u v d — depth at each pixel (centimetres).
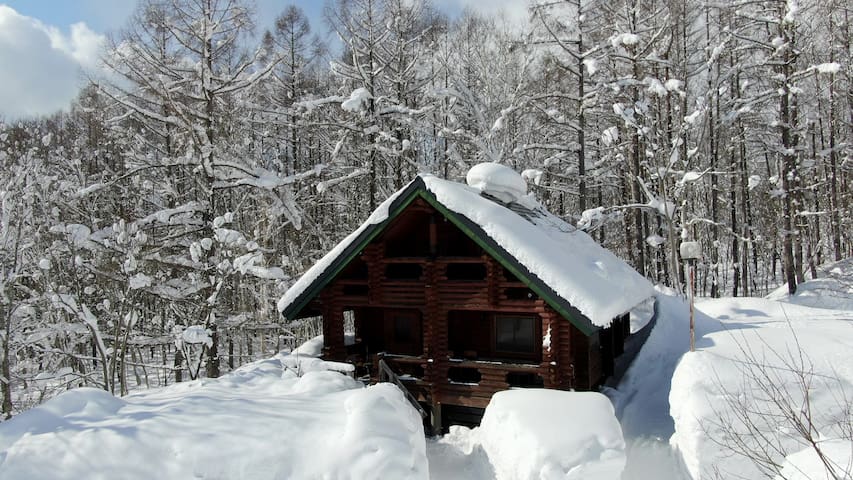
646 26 2188
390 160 2345
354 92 1875
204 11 1619
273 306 1945
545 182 2594
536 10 2148
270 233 1911
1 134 1545
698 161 2448
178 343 1387
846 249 3123
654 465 828
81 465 623
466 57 2577
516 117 2441
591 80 2212
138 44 1548
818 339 828
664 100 2278
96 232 1536
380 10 2267
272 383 1061
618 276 1270
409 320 1249
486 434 867
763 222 3167
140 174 1966
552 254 984
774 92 2183
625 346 1446
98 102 2273
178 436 669
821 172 3009
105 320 1709
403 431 714
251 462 641
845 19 2481
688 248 945
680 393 763
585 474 674
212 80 1678
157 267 1639
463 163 2311
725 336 927
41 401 1570
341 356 1177
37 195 1523
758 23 2292
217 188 1706
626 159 2408
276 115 2492
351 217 2583
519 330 1145
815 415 657
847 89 2550
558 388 983
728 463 661
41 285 1580
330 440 678
